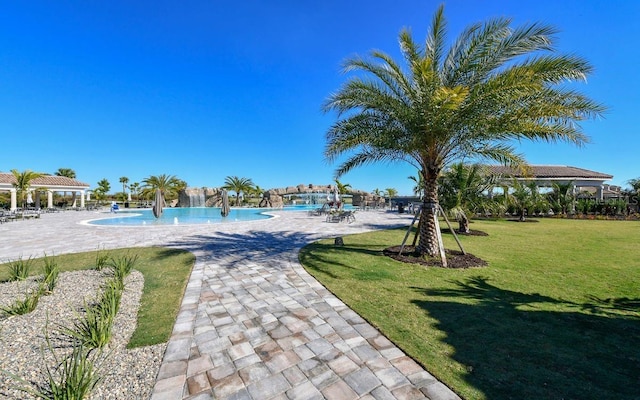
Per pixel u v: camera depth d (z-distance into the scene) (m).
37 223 15.84
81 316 3.77
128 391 2.36
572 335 3.33
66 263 6.59
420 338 3.24
